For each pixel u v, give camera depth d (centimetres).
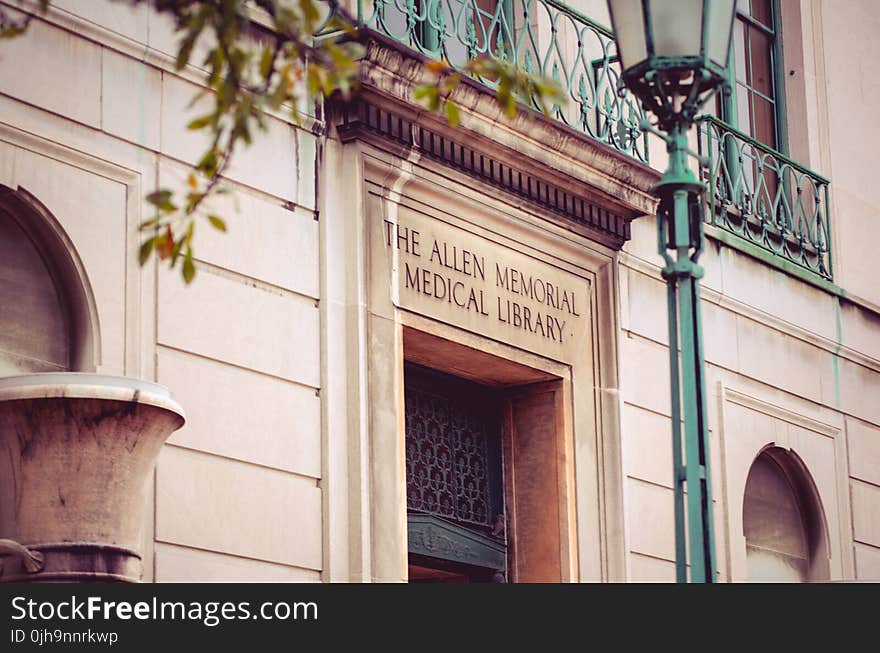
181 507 1045
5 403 845
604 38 1490
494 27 1355
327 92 743
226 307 1096
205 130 1100
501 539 1346
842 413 1675
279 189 1143
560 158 1312
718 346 1530
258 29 1128
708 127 1565
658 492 1414
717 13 877
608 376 1383
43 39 1019
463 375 1326
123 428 857
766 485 1594
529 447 1350
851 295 1714
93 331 1022
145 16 1075
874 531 1689
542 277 1334
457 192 1255
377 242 1195
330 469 1138
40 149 1009
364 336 1171
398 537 1167
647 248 1451
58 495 847
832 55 1788
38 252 1018
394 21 1318
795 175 1673
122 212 1048
